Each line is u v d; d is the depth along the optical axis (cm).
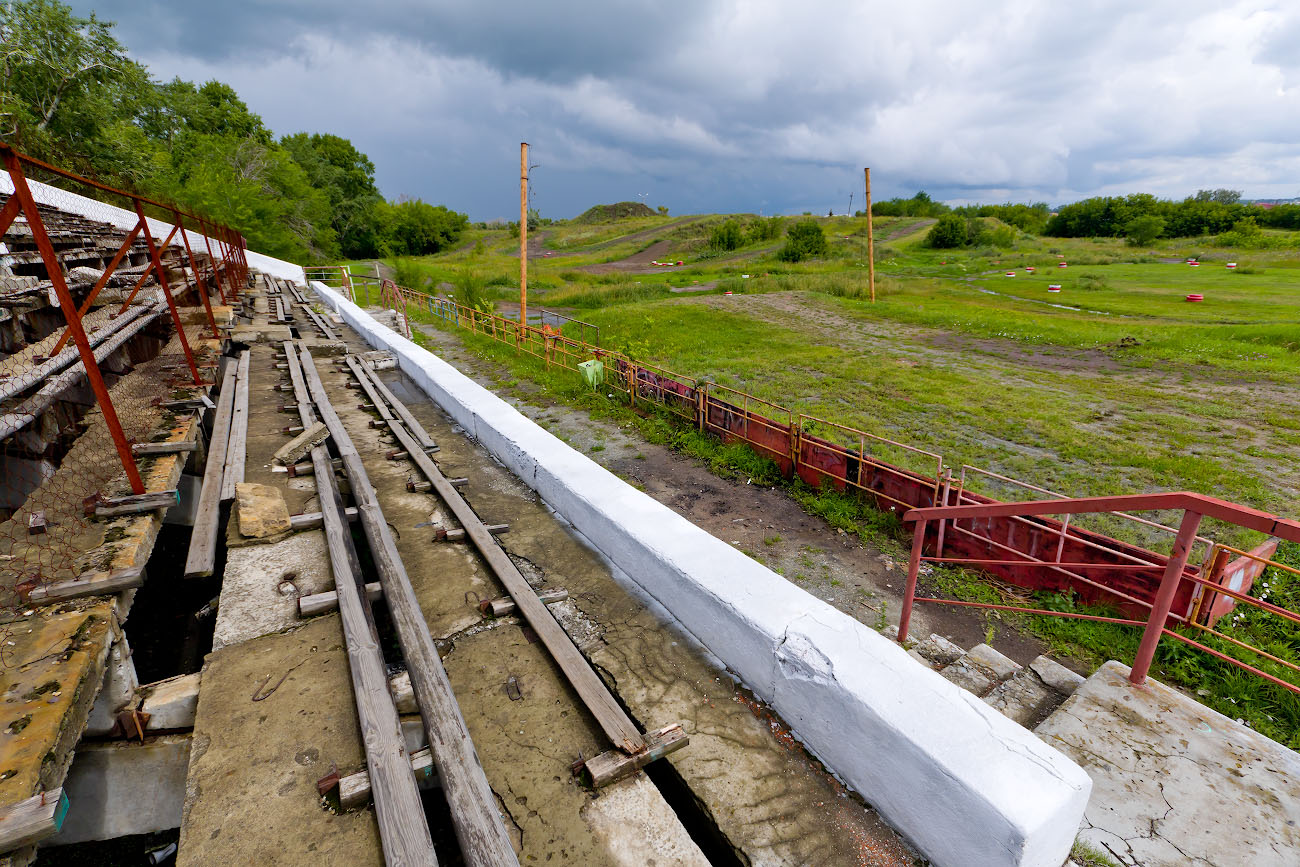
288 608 341
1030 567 602
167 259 1238
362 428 689
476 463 598
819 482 821
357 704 263
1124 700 323
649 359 1692
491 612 353
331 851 208
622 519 398
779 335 2156
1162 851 240
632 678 309
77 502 372
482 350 1705
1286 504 779
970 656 412
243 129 5956
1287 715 418
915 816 224
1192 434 1061
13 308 550
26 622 271
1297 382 1418
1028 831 182
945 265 5684
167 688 288
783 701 281
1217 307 2931
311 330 1359
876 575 628
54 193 1353
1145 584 523
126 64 3244
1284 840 244
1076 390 1377
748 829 234
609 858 217
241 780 234
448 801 220
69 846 346
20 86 2808
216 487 473
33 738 211
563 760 258
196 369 664
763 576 325
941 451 972
